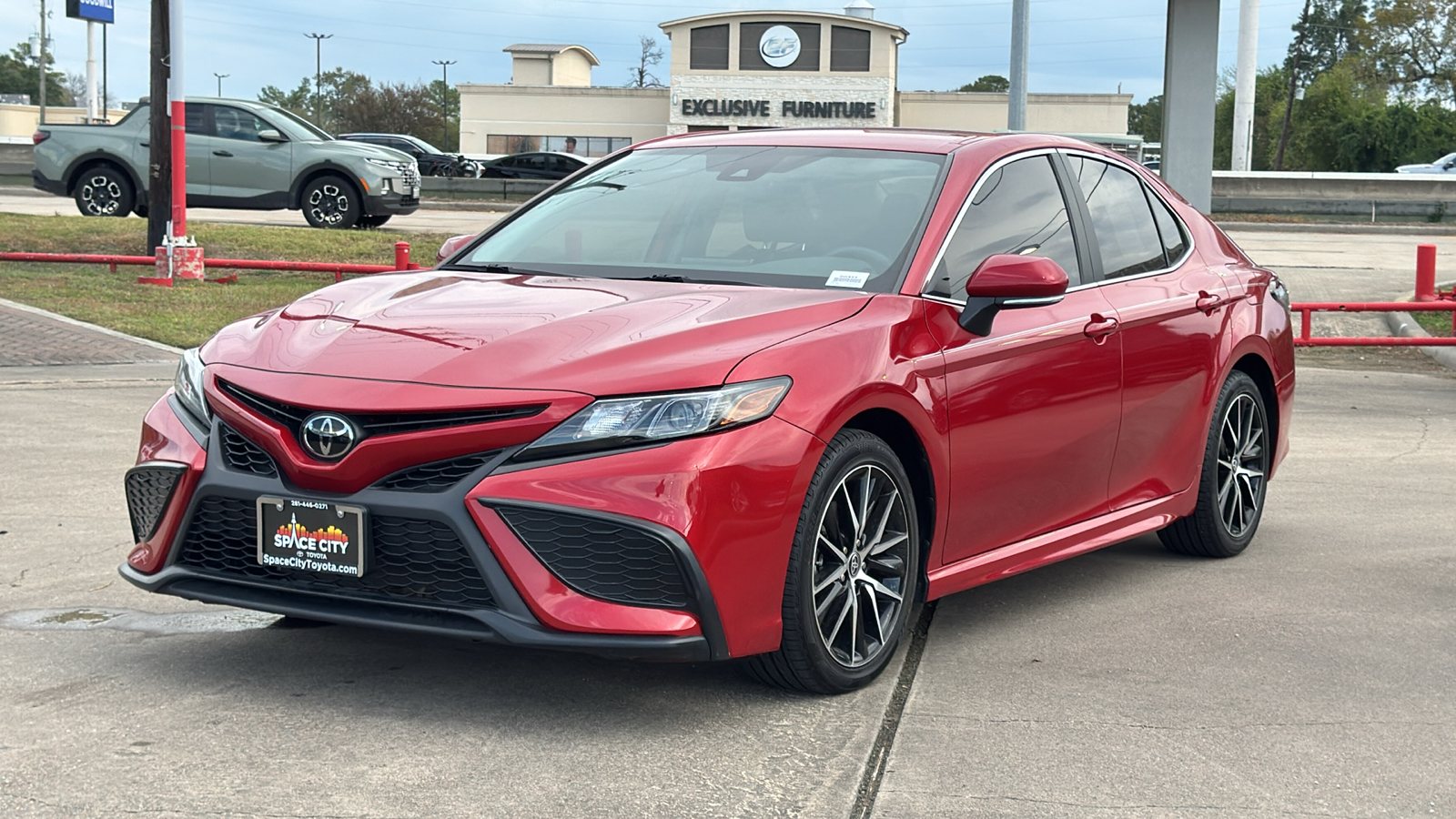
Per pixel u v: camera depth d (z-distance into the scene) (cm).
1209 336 520
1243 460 559
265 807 285
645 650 320
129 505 382
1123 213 508
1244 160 4597
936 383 386
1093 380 451
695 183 460
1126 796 307
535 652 396
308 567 336
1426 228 2939
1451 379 1177
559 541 321
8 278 1375
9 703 344
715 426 327
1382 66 7356
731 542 327
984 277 392
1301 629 446
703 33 6066
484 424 321
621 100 6425
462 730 334
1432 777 323
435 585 329
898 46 6284
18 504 568
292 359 351
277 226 1962
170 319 1200
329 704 349
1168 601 480
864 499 365
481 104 6519
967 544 411
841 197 433
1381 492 680
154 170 1538
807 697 367
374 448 325
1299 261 2111
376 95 9838
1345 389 1091
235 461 348
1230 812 300
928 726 349
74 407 805
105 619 420
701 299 372
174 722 334
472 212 2900
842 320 369
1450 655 420
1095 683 387
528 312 364
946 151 449
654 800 297
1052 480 441
